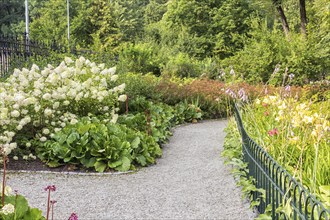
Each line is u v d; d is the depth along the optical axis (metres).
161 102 14.63
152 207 5.39
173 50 36.31
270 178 4.21
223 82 19.86
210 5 40.88
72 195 5.86
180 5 40.78
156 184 6.46
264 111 8.80
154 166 7.72
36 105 7.85
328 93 13.11
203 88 16.78
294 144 5.53
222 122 14.95
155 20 59.44
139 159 7.66
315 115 6.01
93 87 9.03
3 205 3.49
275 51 22.33
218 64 27.14
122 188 6.25
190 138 10.89
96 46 29.70
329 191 3.94
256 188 4.91
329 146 5.34
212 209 5.25
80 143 7.39
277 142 5.94
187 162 7.98
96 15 46.41
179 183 6.50
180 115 14.52
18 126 7.29
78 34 46.38
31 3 61.66
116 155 7.35
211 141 10.33
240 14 39.66
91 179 6.76
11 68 12.39
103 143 7.47
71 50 17.34
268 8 27.97
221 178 6.68
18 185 6.27
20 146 7.75
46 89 8.33
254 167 5.21
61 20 46.72
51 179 6.68
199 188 6.18
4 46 13.66
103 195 5.88
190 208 5.32
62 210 5.24
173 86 16.06
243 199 5.46
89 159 7.36
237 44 38.97
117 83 12.49
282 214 3.80
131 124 9.55
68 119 8.48
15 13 62.06
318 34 22.86
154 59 27.28
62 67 8.69
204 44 38.97
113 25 47.59
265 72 22.36
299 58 21.47
